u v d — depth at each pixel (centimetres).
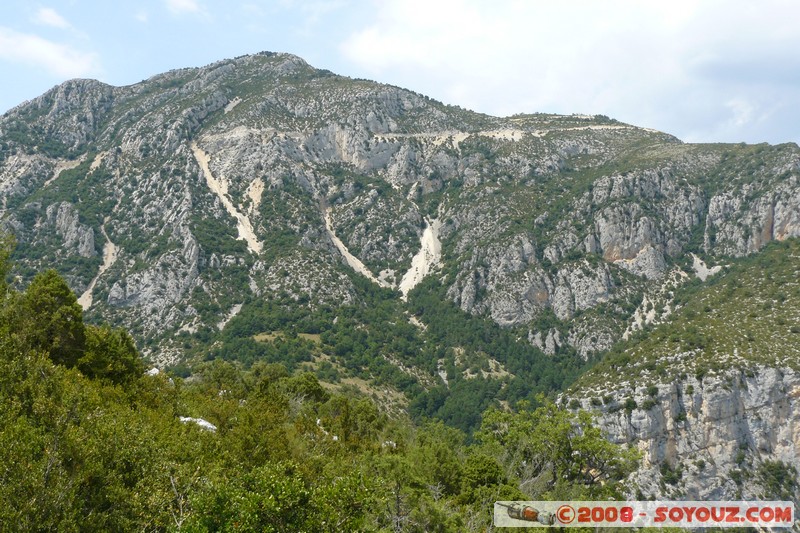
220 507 2034
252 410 3831
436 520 2884
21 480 1880
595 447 4434
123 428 2528
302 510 2042
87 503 2084
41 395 2470
